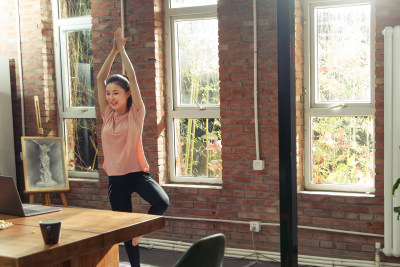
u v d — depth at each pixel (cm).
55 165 588
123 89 424
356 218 468
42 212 330
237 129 509
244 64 501
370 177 482
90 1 597
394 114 429
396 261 453
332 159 498
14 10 623
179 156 563
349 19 484
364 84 481
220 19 509
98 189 591
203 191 528
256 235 507
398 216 402
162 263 497
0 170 613
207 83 543
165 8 553
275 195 496
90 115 610
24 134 630
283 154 225
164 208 430
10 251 241
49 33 623
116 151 430
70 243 254
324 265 474
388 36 429
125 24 555
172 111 559
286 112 224
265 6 488
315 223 485
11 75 633
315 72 500
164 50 558
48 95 624
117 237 283
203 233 533
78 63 618
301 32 497
